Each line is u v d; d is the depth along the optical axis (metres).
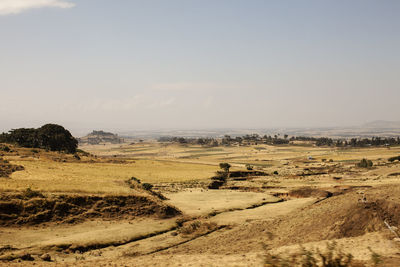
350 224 34.25
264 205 69.56
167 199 71.06
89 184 63.81
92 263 27.75
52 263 28.06
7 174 80.56
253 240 37.41
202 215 58.19
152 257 31.42
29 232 42.69
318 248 26.47
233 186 100.69
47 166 103.44
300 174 139.62
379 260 22.09
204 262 25.45
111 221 50.78
